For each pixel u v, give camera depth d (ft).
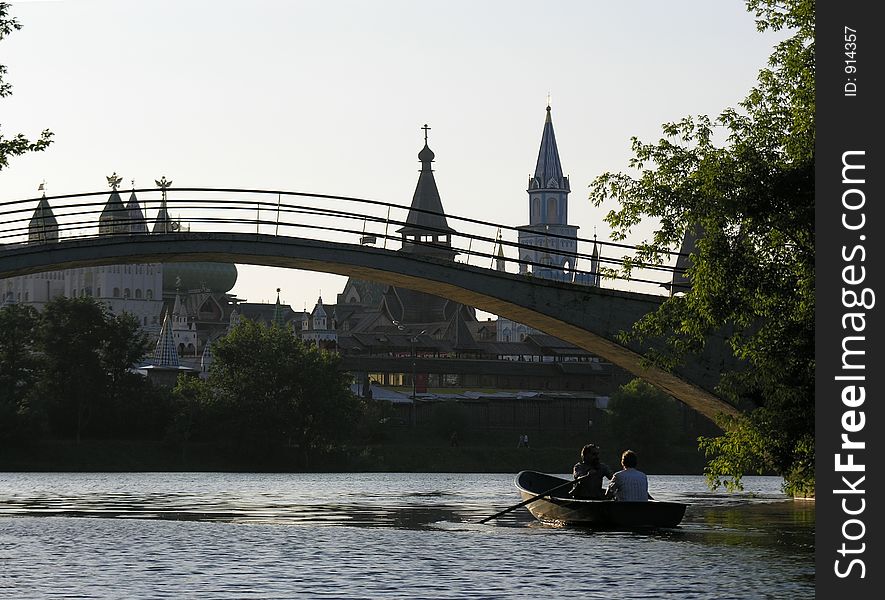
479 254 234.38
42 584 121.08
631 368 245.86
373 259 234.38
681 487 431.84
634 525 176.65
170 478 513.45
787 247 166.20
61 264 229.04
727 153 167.22
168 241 230.48
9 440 653.30
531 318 238.89
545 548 152.76
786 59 167.53
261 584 121.49
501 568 132.87
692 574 127.44
